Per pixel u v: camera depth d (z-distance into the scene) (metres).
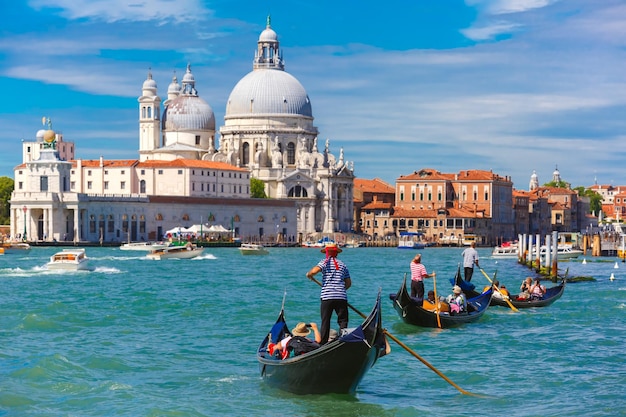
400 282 116.88
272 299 89.81
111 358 54.47
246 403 44.78
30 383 48.38
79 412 43.34
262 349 48.81
